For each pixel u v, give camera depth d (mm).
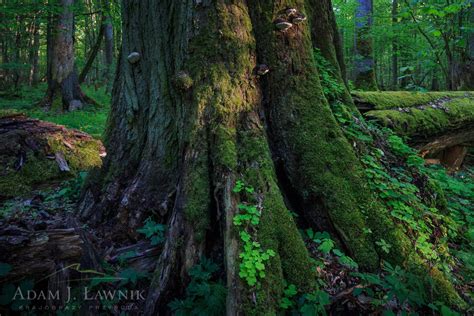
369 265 2734
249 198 2639
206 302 2373
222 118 2973
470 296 2691
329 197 2971
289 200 3217
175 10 3346
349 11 11289
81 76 18406
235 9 3197
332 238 2955
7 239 2336
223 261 2684
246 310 2180
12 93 17219
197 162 2889
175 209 2820
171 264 2625
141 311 2590
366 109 5500
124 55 3781
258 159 2865
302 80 3348
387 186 3203
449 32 8000
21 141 3936
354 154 3230
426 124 5422
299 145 3180
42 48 31406
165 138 3338
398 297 2381
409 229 2996
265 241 2461
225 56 3115
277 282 2340
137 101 3609
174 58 3338
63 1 13484
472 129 6336
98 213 3346
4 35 19562
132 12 3662
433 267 2740
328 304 2412
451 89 9156
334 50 4363
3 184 3617
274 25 3311
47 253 2459
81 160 4070
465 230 3590
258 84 3277
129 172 3521
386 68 23922
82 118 11172
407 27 8492
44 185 3887
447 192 4520
